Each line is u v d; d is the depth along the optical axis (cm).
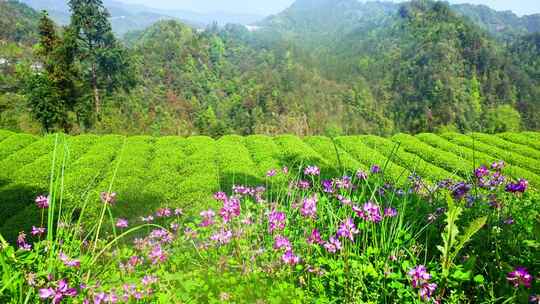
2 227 1225
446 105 11769
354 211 475
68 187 1658
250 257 508
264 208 623
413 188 635
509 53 15988
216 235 531
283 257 437
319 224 529
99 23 5272
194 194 1609
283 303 409
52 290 334
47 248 387
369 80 16550
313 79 16488
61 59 4259
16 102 5741
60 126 4138
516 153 2659
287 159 2262
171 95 11569
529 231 466
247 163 2125
